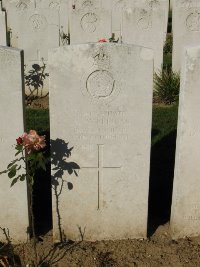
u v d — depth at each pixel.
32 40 2.72
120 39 3.23
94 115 1.32
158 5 3.34
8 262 1.30
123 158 1.36
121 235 1.44
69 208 1.41
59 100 1.30
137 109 1.31
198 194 1.39
